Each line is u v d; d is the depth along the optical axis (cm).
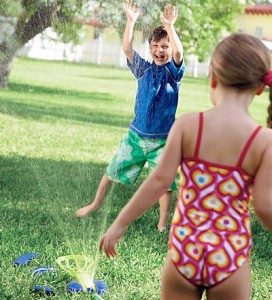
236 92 258
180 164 262
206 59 1686
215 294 253
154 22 767
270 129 258
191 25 1577
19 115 1024
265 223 255
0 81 1261
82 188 595
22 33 859
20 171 647
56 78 1580
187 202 256
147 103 498
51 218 497
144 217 519
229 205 253
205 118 258
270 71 256
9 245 425
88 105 1245
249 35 262
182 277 254
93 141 853
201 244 250
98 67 1822
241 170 253
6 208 512
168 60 496
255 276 408
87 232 465
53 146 794
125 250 434
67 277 376
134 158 509
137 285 381
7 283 365
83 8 891
